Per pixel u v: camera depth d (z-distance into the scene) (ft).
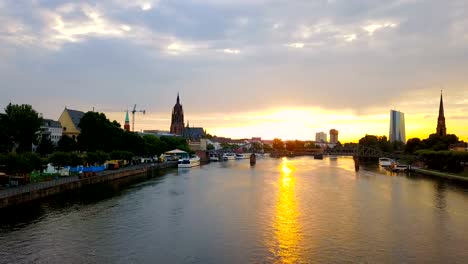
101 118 577.02
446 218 255.09
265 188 394.32
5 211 249.55
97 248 187.32
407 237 210.59
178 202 303.68
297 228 226.58
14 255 175.63
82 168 446.60
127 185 404.36
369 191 376.89
